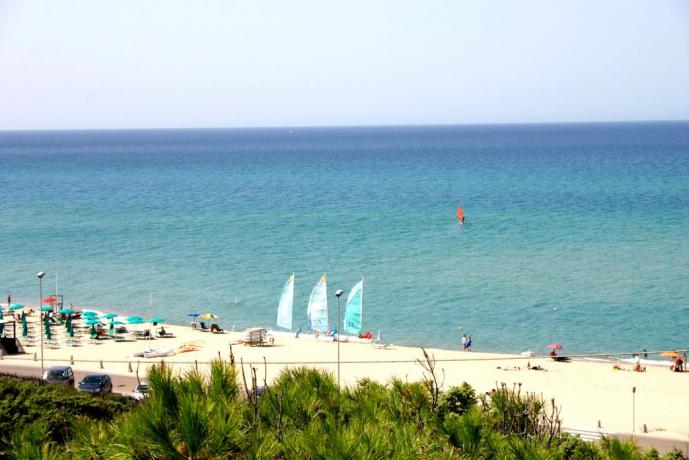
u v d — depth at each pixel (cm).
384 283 10894
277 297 10506
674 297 9869
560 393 6144
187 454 1384
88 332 8625
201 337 8481
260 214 17825
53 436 1898
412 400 2055
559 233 14512
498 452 1906
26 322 8625
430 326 8925
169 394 1499
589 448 2194
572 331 8631
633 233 14312
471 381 6456
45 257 13050
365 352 7706
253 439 1480
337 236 14712
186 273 11856
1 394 3097
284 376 1984
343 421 1809
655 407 5772
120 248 13812
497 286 10581
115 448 1393
